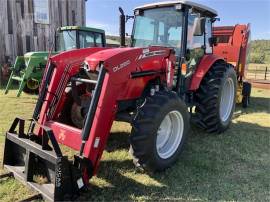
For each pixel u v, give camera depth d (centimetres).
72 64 369
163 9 467
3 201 281
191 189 316
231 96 542
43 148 288
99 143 293
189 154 411
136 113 334
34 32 1220
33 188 288
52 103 355
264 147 447
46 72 358
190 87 470
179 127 373
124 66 319
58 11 1277
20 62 860
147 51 357
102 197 295
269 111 714
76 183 275
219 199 299
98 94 297
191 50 468
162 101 337
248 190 319
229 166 377
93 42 871
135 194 302
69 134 318
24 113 615
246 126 564
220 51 787
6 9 1147
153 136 324
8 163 334
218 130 499
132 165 366
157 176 342
